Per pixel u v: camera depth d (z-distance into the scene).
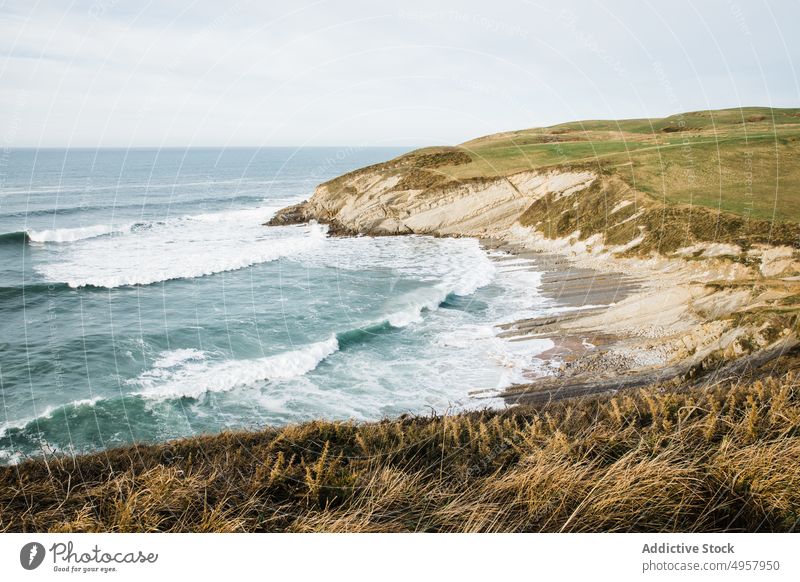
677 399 6.00
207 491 4.71
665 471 4.04
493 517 4.06
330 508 4.44
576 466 4.28
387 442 6.02
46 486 5.02
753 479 3.95
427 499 4.34
